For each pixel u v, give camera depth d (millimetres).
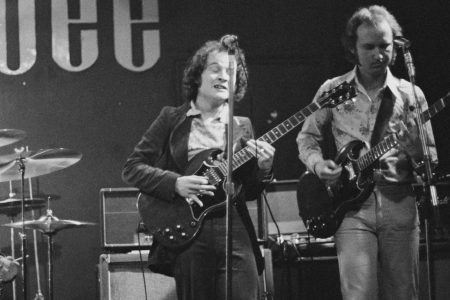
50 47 8570
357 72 5258
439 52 8633
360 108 5168
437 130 8453
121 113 8578
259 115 8609
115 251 6902
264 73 8664
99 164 8523
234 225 4547
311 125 5289
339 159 5062
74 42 8578
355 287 4863
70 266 8398
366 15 5145
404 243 4902
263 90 8641
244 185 4699
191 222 4582
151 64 8609
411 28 8648
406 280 4902
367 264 4891
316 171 5086
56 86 8539
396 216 4906
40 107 8516
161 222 4656
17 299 8281
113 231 6938
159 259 4676
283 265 7199
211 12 8695
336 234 5078
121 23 8633
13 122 8469
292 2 8758
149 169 4742
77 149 8516
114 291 6418
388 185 4945
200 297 4508
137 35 8648
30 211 8422
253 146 4535
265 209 6719
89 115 8555
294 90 8695
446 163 8398
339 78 5309
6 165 7258
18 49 8531
